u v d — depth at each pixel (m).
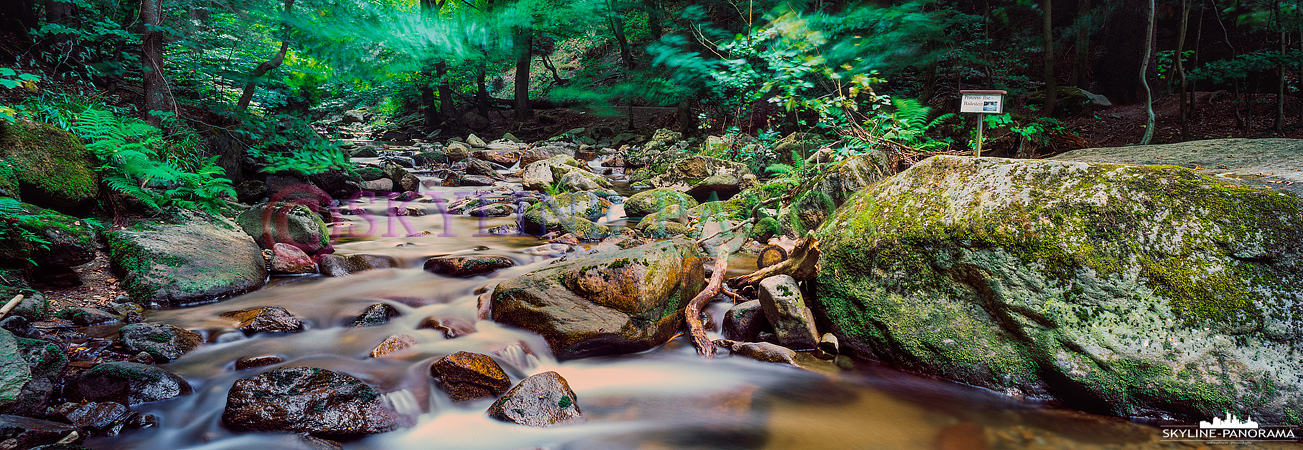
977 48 14.82
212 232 5.75
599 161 16.84
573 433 3.30
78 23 9.02
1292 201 3.50
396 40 17.97
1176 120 12.73
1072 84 15.82
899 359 4.08
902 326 4.08
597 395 3.75
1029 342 3.67
